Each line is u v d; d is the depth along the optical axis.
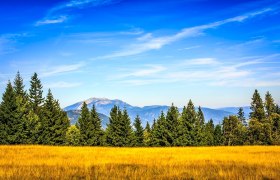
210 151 39.62
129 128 80.88
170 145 81.12
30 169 16.94
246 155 30.77
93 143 79.56
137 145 82.25
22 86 84.38
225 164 21.66
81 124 79.69
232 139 99.75
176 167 19.38
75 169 17.72
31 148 40.47
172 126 81.38
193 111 83.19
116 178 14.22
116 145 80.12
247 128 97.81
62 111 79.50
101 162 22.50
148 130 90.38
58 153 32.28
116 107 81.81
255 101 97.62
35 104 85.62
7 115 64.00
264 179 14.43
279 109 102.12
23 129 66.00
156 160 24.83
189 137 81.00
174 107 82.62
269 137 90.88
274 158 26.27
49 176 14.45
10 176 14.08
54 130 74.50
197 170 17.41
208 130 98.38
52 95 75.69
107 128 80.88
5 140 63.81
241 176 14.62
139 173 15.81
